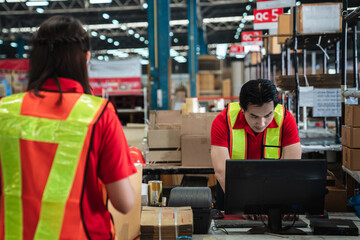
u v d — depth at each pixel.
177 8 17.67
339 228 1.76
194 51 13.19
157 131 3.32
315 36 3.52
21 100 1.03
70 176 0.97
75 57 1.04
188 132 3.21
